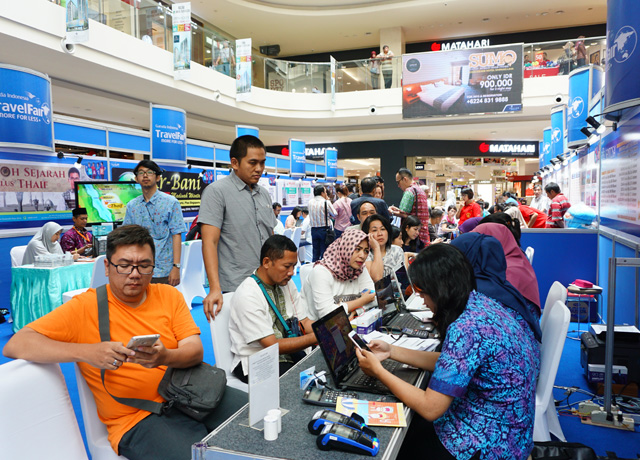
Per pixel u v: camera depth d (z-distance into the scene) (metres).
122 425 1.55
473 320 1.37
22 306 4.34
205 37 10.35
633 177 3.27
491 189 20.86
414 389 1.38
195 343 1.67
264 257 2.04
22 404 1.26
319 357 1.91
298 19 14.12
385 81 12.61
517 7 13.34
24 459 1.24
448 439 1.40
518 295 1.95
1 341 4.17
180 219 3.61
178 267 3.60
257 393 1.31
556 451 1.80
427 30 15.24
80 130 6.17
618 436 2.48
